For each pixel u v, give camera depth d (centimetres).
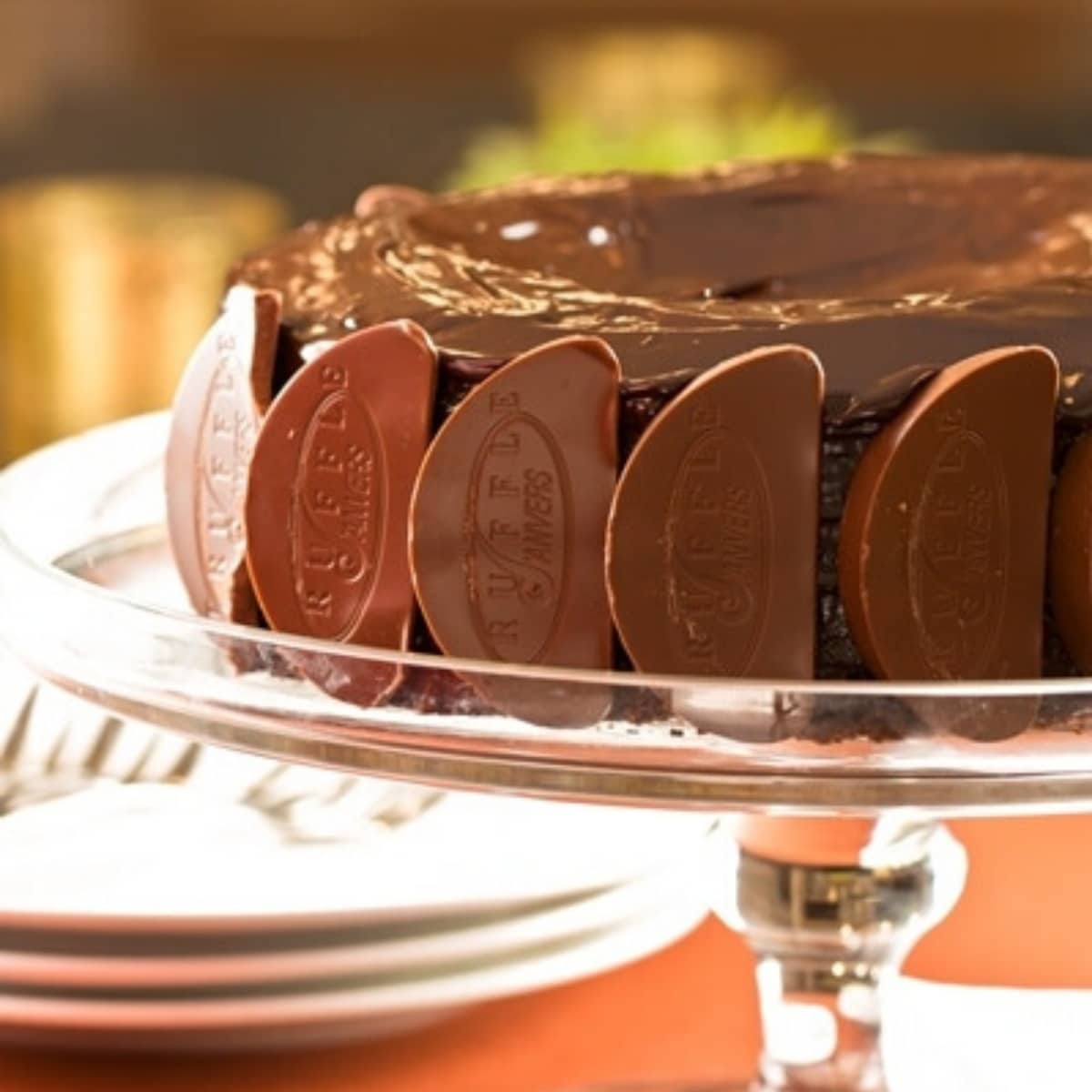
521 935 80
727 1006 83
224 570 80
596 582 76
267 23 213
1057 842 91
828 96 219
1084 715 72
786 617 75
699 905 84
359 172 215
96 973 79
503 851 83
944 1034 82
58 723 90
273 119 214
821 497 76
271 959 79
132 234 153
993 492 75
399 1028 81
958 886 82
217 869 82
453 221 87
